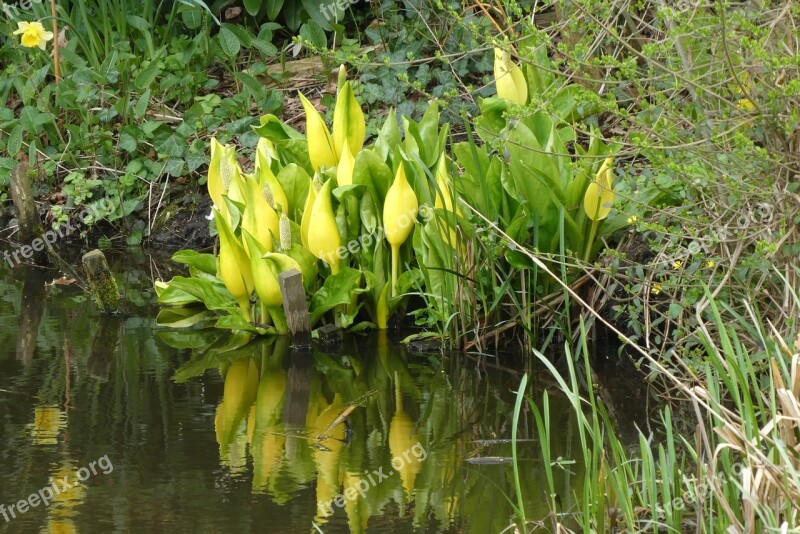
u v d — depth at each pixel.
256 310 7.66
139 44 11.55
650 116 5.48
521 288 7.20
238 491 4.76
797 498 3.75
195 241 10.16
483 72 10.43
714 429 4.18
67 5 12.05
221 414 5.85
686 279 5.91
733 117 5.20
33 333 7.52
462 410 5.98
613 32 5.14
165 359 6.94
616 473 4.36
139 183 10.47
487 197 6.96
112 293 8.10
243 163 10.19
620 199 6.04
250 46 10.93
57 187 10.69
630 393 6.30
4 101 11.09
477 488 4.82
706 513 4.41
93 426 5.61
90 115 10.62
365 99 10.29
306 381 6.50
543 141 7.18
